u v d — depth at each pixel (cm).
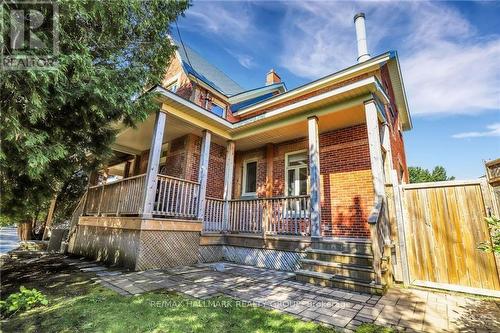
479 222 449
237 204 768
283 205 673
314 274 470
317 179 605
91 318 283
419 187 519
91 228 802
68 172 397
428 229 495
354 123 718
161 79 587
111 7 384
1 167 299
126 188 693
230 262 693
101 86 362
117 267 591
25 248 1090
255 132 786
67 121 368
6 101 272
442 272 466
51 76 288
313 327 274
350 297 387
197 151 881
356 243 503
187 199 701
